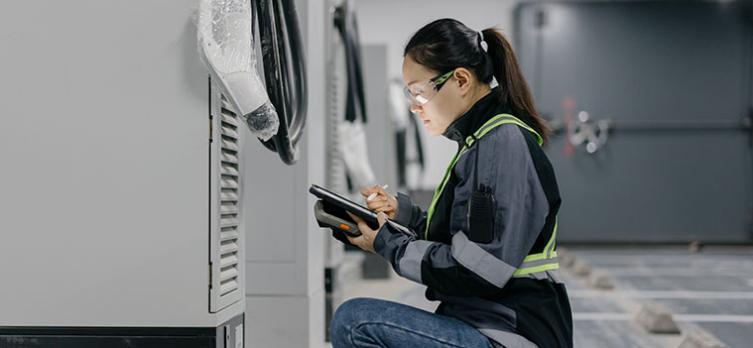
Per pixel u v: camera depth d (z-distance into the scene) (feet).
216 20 5.93
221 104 6.20
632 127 38.01
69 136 6.12
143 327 6.10
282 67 7.02
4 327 6.15
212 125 6.05
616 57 37.93
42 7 6.13
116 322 6.11
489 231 5.31
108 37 6.09
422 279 5.46
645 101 37.93
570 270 26.05
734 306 18.03
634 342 13.65
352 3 14.60
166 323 6.08
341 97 14.89
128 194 6.09
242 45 5.93
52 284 6.13
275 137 6.75
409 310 5.69
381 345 5.68
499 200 5.34
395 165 27.50
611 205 38.14
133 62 6.08
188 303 6.06
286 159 7.11
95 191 6.11
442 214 5.81
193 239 6.06
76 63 6.11
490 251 5.29
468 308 5.68
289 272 10.44
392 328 5.61
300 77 7.72
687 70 37.86
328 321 13.03
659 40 37.83
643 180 38.09
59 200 6.13
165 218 6.07
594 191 38.17
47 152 6.13
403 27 40.63
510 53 5.92
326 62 13.33
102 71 6.10
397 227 5.87
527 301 5.46
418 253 5.49
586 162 38.17
